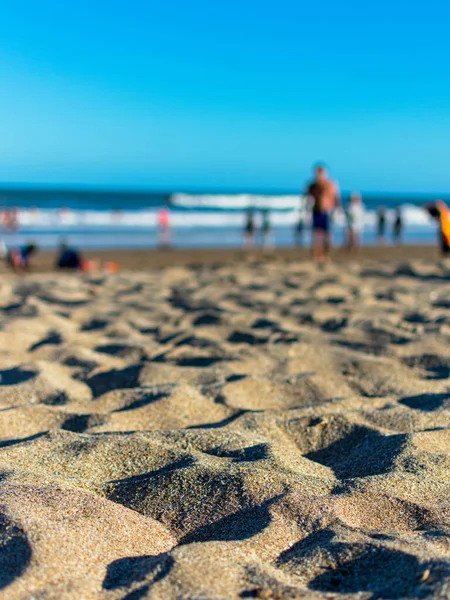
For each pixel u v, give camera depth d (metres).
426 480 2.42
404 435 2.84
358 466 2.67
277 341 5.07
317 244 12.52
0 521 1.95
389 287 8.01
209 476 2.39
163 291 7.98
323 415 3.17
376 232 27.70
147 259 14.66
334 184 12.40
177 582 1.67
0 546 1.83
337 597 1.62
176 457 2.61
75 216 28.36
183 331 5.39
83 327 5.84
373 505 2.22
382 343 4.89
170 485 2.37
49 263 13.55
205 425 3.24
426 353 4.57
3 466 2.48
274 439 2.96
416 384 3.92
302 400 3.70
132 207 47.03
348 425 3.07
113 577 1.77
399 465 2.56
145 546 1.99
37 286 8.34
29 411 3.29
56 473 2.48
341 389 3.86
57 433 2.88
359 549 1.86
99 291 8.02
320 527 2.06
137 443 2.72
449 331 5.32
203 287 8.25
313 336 5.17
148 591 1.62
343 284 8.29
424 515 2.16
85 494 2.22
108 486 2.41
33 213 28.14
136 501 2.31
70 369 4.31
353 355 4.52
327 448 2.94
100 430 3.05
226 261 13.82
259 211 39.44
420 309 6.34
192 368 4.18
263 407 3.57
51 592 1.60
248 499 2.24
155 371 4.09
